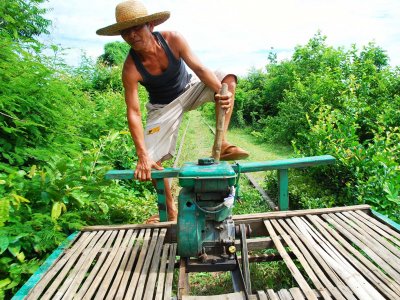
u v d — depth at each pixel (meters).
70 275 2.42
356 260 2.43
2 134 3.84
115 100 8.81
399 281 2.20
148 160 3.45
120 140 6.32
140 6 3.26
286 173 3.73
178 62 3.73
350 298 2.04
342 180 4.96
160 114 4.03
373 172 4.39
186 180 2.48
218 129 2.95
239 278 2.35
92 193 3.61
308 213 3.25
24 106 4.03
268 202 5.38
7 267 2.63
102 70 13.84
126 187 5.53
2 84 3.78
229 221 2.60
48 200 3.15
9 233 2.69
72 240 2.93
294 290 2.13
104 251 2.76
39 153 3.85
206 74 3.58
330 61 10.33
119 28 3.22
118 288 2.31
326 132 5.60
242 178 7.16
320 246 2.69
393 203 3.90
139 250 2.82
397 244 2.61
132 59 3.57
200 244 2.48
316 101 8.60
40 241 2.81
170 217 4.08
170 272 2.44
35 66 4.63
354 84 7.92
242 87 18.34
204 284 3.33
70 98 5.19
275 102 14.55
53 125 4.54
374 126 7.01
